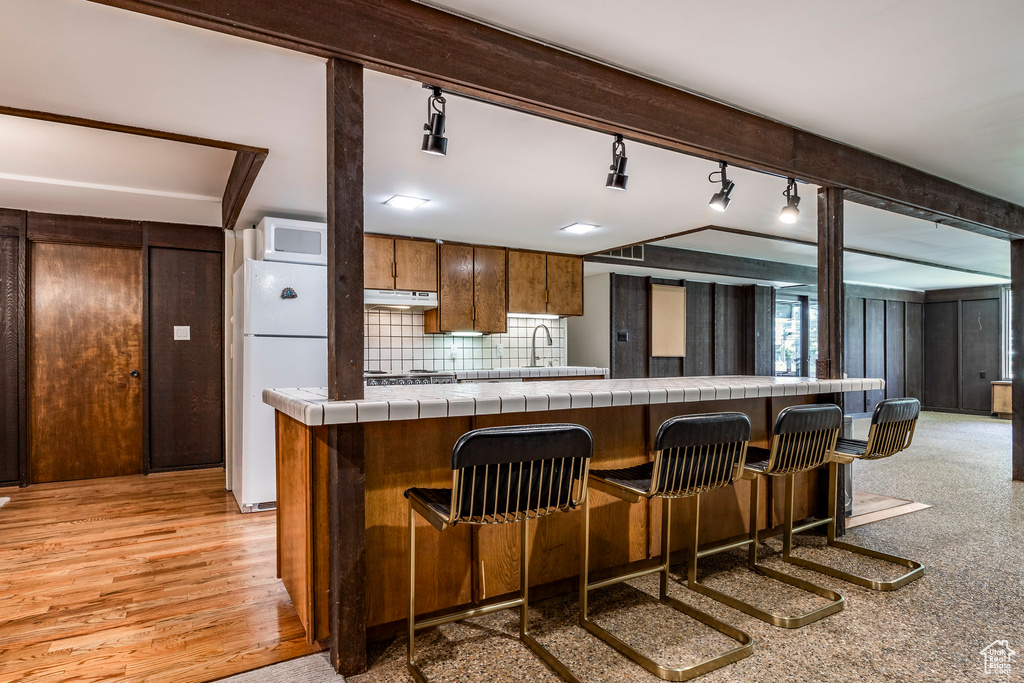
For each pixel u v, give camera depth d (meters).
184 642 1.96
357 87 1.85
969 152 3.20
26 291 4.16
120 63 1.98
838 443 2.80
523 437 1.61
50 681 1.72
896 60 2.19
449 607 2.10
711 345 7.64
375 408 1.75
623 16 1.92
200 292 4.69
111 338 4.46
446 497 1.80
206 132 2.58
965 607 2.23
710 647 1.93
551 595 2.32
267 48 1.88
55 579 2.49
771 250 6.20
